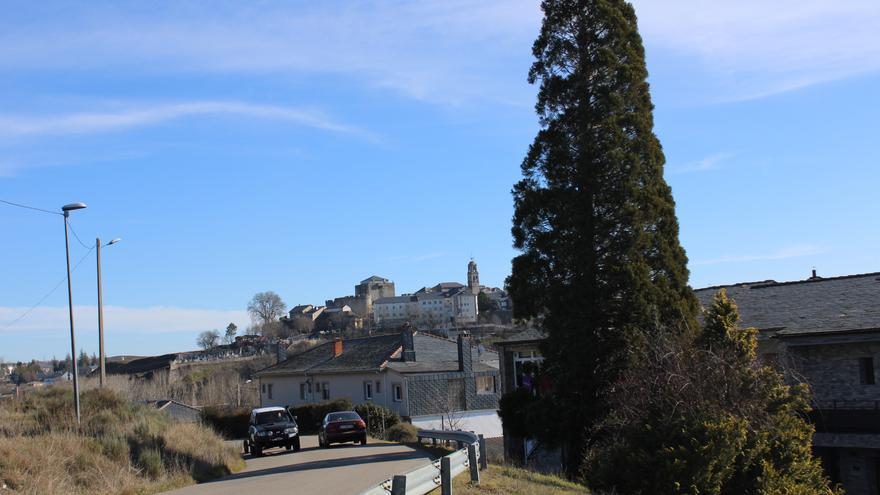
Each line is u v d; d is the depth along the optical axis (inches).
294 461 1020.5
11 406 1063.0
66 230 1029.8
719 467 674.2
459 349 1925.4
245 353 5034.5
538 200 1022.4
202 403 2554.1
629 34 1051.9
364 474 781.3
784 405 754.2
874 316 951.0
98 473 703.7
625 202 983.6
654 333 881.5
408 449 1095.6
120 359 4845.0
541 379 1069.8
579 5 1047.6
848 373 959.0
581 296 975.6
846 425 933.8
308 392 2230.6
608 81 1033.5
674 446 688.4
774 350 1017.5
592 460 767.1
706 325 834.2
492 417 1911.9
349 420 1291.8
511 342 1375.5
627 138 1010.7
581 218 987.3
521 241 1041.5
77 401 986.1
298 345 4431.6
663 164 1033.5
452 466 628.1
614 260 975.6
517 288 1039.6
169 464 821.2
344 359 2130.9
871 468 937.5
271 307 6683.1
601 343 953.5
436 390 1860.2
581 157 1011.3
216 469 878.4
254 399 2605.8
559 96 1043.3
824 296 1098.1
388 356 1947.6
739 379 743.1
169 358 3927.2
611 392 864.9
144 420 995.9
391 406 1889.8
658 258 992.9
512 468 800.3
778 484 705.0
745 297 1211.9
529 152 1058.1
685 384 723.4
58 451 728.3
